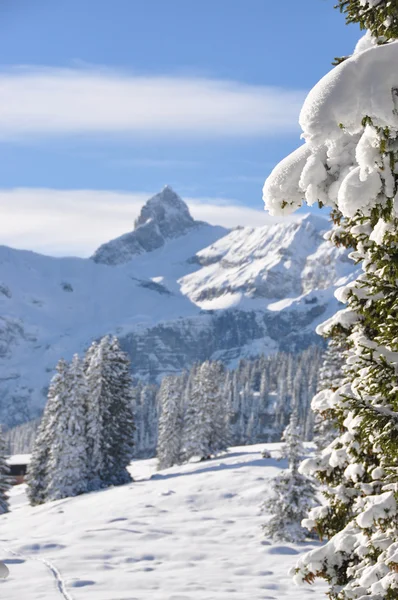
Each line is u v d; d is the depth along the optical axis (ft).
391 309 22.39
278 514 126.41
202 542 128.36
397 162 17.16
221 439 289.94
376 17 20.66
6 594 80.28
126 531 138.10
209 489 185.37
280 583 93.56
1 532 168.04
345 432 31.65
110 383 231.30
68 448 217.56
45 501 217.97
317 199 18.40
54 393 226.17
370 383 23.54
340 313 29.60
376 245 21.72
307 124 16.42
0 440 232.94
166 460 310.24
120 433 231.71
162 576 96.89
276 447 317.42
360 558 29.78
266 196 19.21
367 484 28.81
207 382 291.79
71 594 81.10
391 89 16.01
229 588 89.30
